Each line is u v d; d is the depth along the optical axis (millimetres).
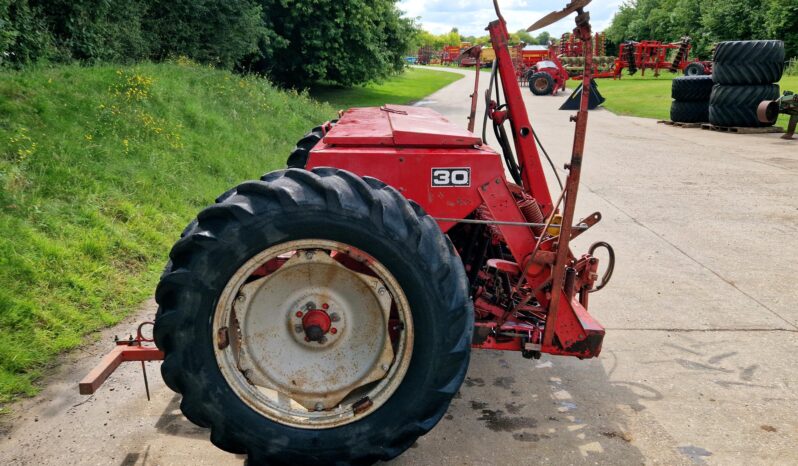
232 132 10047
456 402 3604
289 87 24297
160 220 6266
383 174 3150
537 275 3281
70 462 2943
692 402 3637
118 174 6840
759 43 15609
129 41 13305
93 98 8266
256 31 18188
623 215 8000
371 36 22766
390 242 2516
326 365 2803
